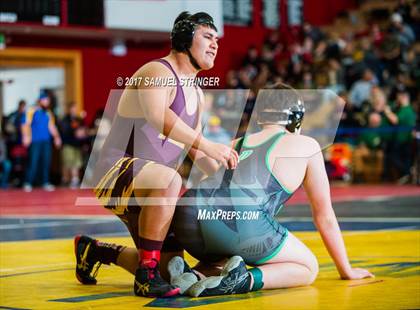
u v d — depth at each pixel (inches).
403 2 1131.3
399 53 1022.4
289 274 212.7
